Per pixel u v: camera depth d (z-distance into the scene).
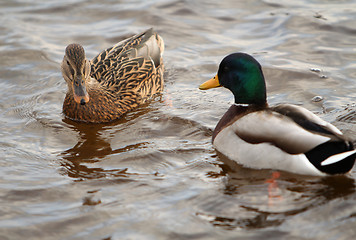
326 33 16.73
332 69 14.80
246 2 19.03
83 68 12.49
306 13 17.91
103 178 10.15
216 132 11.59
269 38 16.72
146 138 11.95
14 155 11.07
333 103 13.05
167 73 15.18
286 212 8.81
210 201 9.22
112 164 10.75
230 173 10.32
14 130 12.28
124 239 8.20
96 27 17.69
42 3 19.27
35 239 8.30
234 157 10.77
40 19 18.14
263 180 10.01
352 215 8.64
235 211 8.90
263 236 8.13
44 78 14.90
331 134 9.56
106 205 9.17
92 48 16.41
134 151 11.28
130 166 10.65
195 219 8.67
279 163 10.20
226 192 9.54
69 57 12.48
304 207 8.96
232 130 10.88
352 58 15.34
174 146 11.47
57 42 16.77
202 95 14.05
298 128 9.94
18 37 16.92
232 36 16.95
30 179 10.12
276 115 10.35
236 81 11.52
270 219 8.61
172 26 17.58
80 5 19.11
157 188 9.72
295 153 9.95
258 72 11.40
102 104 13.09
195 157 10.98
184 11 18.50
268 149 10.23
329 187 9.63
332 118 12.29
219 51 16.12
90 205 9.20
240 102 11.64
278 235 8.15
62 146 11.62
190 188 9.69
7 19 18.03
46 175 10.29
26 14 18.47
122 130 12.47
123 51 14.90
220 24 17.70
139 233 8.34
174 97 13.99
